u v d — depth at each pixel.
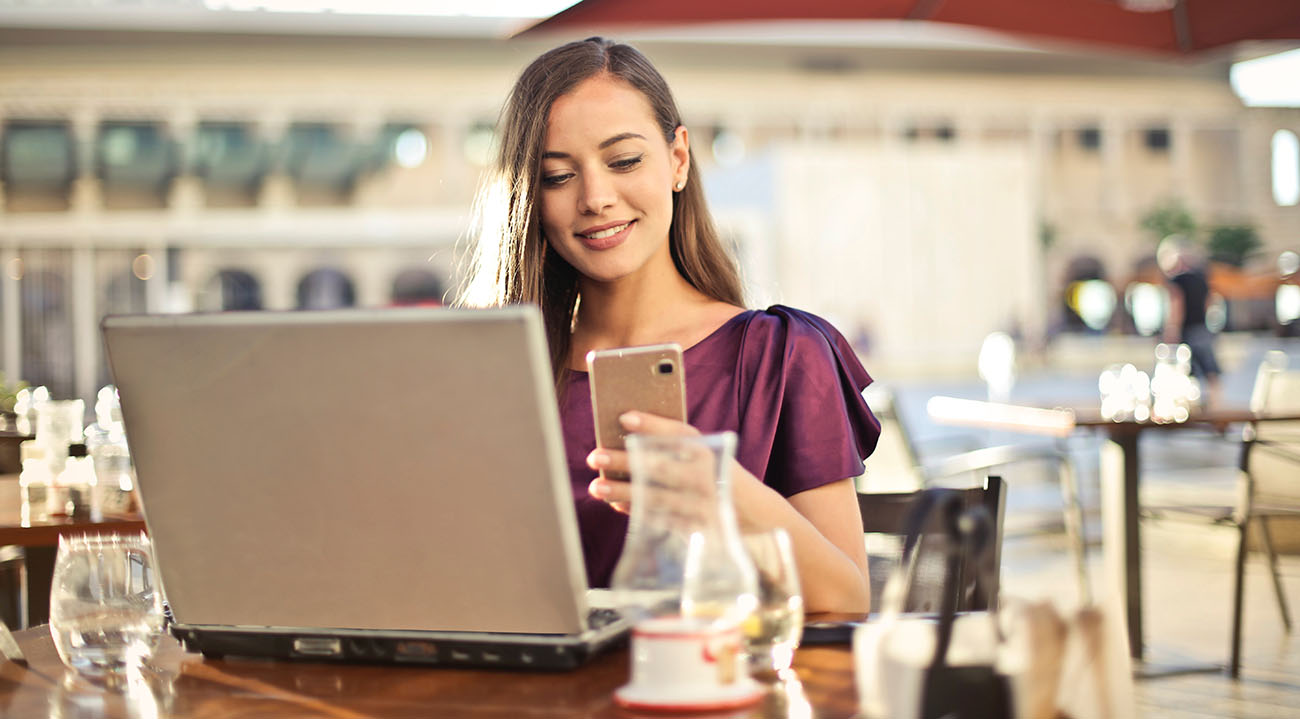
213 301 34.06
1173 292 11.45
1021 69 47.75
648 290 1.79
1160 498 7.85
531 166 1.73
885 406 5.46
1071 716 0.94
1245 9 5.60
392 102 42.62
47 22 40.38
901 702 0.94
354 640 1.21
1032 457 5.02
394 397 1.09
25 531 2.44
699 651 1.04
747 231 32.47
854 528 1.60
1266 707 3.92
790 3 5.52
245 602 1.24
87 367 32.00
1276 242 49.94
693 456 1.07
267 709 1.10
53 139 40.47
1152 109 49.00
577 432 1.72
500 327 1.04
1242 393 18.38
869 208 33.41
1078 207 49.47
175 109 41.25
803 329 1.69
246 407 1.14
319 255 36.78
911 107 46.53
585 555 1.64
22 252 32.06
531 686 1.13
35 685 1.22
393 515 1.14
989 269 34.22
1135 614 4.57
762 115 45.66
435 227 33.59
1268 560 4.99
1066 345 34.91
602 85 1.73
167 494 1.21
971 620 0.95
